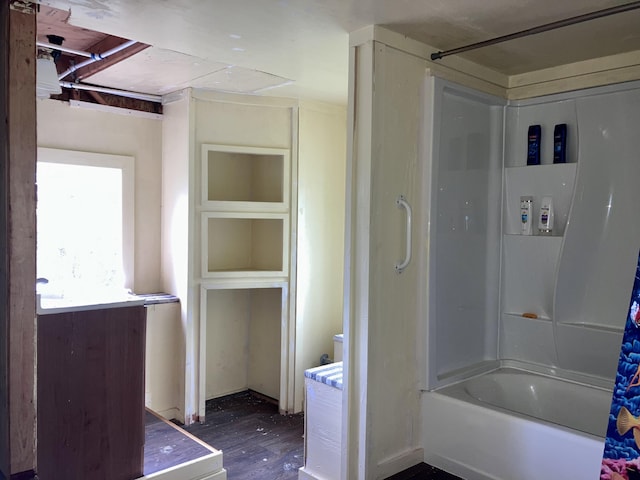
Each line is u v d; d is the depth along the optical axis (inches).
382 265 91.0
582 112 105.3
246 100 138.9
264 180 152.3
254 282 140.9
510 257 117.3
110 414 89.0
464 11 80.7
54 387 83.0
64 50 104.6
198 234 137.3
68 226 133.7
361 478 90.0
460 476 93.8
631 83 98.3
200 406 138.5
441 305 103.7
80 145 132.6
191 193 135.6
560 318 108.9
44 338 81.9
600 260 106.8
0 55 75.4
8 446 74.4
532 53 99.9
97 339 87.4
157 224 146.6
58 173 131.5
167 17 84.2
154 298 136.7
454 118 104.5
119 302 89.4
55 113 128.5
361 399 89.8
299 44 96.7
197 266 137.6
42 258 130.2
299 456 119.6
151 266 146.1
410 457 97.2
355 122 89.8
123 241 140.0
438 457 97.3
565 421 106.0
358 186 89.8
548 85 109.7
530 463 84.4
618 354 101.2
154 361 136.7
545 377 110.5
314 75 118.6
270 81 125.5
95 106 133.2
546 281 113.3
